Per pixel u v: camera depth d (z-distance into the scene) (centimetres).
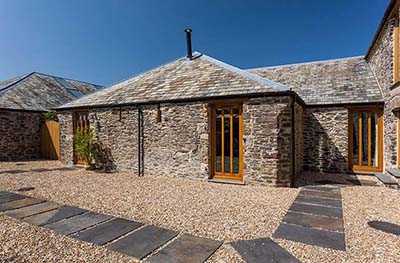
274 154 746
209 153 844
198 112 855
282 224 452
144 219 477
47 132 1550
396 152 827
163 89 982
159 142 934
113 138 1042
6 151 1429
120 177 922
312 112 1079
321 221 467
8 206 559
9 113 1441
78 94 2033
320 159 1066
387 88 875
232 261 321
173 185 784
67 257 329
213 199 618
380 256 332
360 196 651
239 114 807
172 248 356
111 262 318
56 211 525
